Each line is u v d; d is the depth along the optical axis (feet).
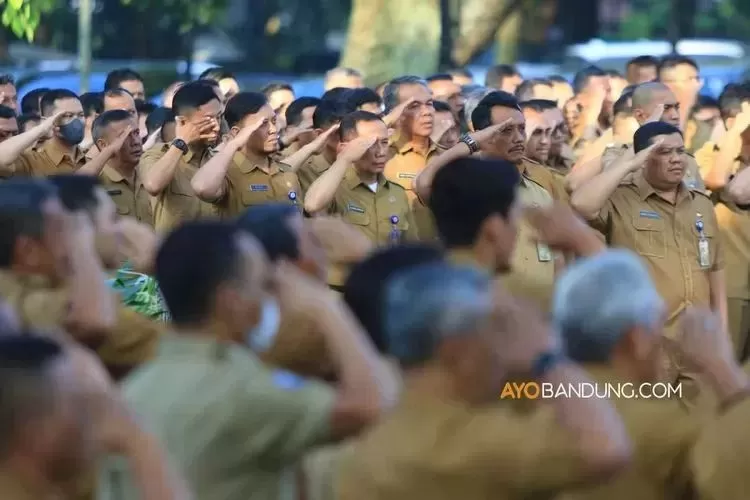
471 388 28.71
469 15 147.33
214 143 67.67
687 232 60.54
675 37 196.03
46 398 25.16
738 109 87.40
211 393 29.17
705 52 190.08
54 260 35.96
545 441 28.02
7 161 67.10
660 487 31.19
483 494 28.35
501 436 28.14
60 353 25.96
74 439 25.44
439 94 89.25
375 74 139.64
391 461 28.91
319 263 35.24
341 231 39.19
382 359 31.60
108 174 68.85
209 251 29.84
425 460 28.50
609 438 28.22
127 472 27.86
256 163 65.36
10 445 25.09
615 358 30.99
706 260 60.75
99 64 153.89
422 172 62.34
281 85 93.30
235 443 29.04
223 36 204.95
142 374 30.01
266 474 29.37
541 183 65.26
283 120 86.58
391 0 139.23
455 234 39.09
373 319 33.12
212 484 28.96
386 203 65.87
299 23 212.64
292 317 32.17
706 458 30.83
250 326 30.25
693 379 35.76
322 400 29.22
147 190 64.39
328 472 30.45
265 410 29.04
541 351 28.78
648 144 60.08
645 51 190.90
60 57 169.17
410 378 29.17
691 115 94.73
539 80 98.12
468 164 39.09
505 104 63.05
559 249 37.14
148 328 38.22
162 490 26.58
